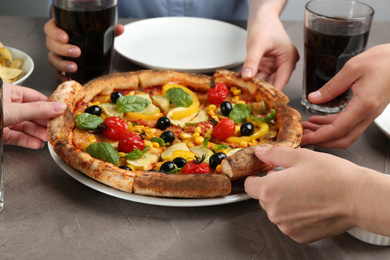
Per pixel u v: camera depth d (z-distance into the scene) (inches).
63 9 35.4
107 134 31.7
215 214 28.3
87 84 34.8
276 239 27.1
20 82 34.9
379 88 30.5
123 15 51.3
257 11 41.4
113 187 28.0
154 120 34.0
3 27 45.3
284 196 25.5
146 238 26.8
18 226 26.9
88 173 28.3
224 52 41.5
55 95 32.7
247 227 27.7
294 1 69.7
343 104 36.5
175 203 27.3
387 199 24.0
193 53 41.1
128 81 35.9
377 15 69.7
